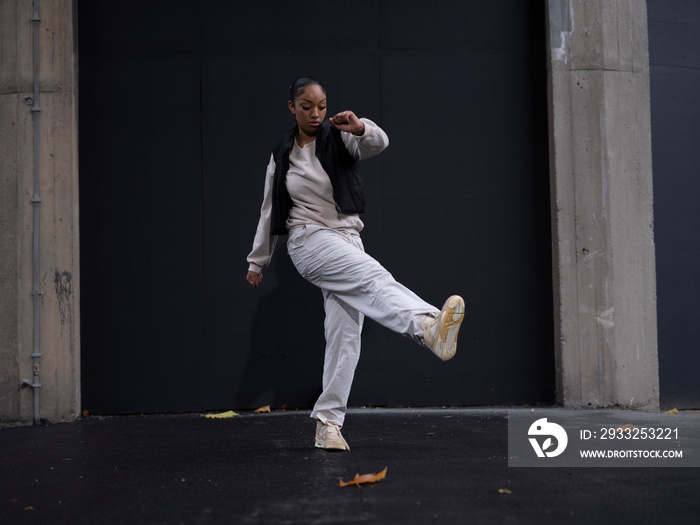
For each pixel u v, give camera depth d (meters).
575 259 5.30
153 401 5.27
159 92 5.36
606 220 5.32
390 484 2.84
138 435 4.35
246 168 5.37
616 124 5.38
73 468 3.42
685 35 5.64
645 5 5.48
